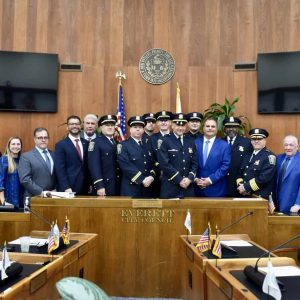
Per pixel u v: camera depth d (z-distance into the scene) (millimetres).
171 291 3154
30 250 2330
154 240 3184
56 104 6219
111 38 6398
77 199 3211
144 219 3191
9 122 6188
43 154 4344
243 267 1978
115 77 6352
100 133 5211
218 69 6324
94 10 6395
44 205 3223
